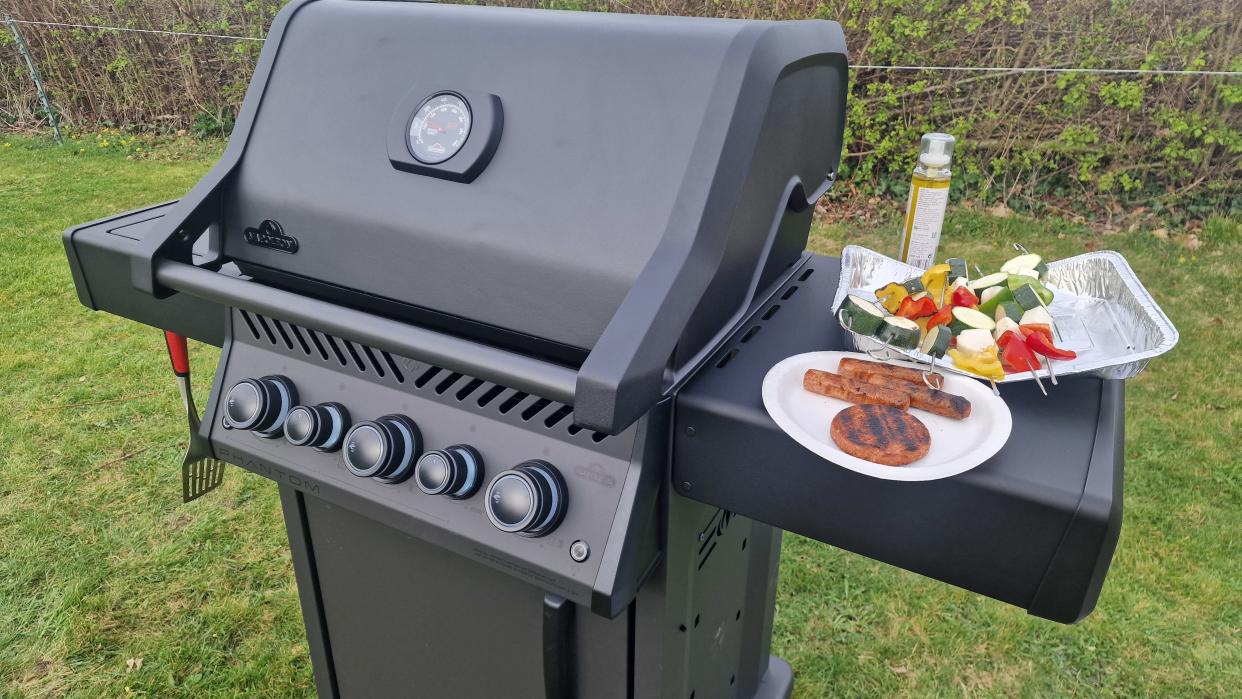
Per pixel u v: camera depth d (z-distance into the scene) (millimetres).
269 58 1160
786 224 1153
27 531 2332
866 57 4328
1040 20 4035
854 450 798
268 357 1153
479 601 1169
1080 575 756
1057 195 4395
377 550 1248
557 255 903
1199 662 1914
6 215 4789
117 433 2805
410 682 1362
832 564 2254
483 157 955
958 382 916
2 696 1834
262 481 2576
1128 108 4059
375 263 1031
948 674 1903
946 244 4176
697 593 1162
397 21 1094
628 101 911
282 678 1897
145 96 6395
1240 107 3906
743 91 871
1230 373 3023
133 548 2279
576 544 901
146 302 1310
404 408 1035
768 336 1054
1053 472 769
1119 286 1041
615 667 1085
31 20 6262
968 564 811
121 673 1897
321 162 1077
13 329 3520
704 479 922
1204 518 2336
